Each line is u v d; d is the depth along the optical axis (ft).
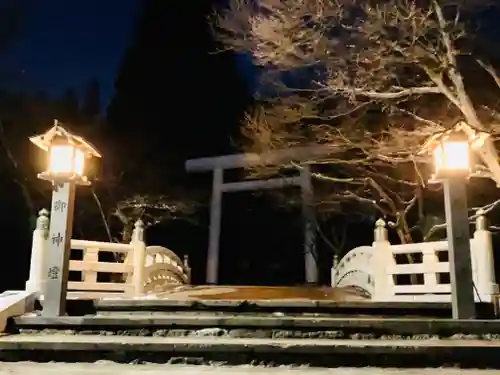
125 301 25.20
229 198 78.33
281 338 21.74
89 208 64.54
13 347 19.79
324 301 25.55
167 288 42.70
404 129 46.44
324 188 68.74
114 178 68.23
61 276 23.62
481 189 54.24
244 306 25.27
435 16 39.91
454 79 36.78
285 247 76.84
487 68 37.88
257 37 40.78
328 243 68.54
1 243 62.44
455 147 24.07
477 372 18.10
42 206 63.26
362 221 69.56
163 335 22.22
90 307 25.14
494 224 54.65
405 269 30.58
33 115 67.67
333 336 21.83
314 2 38.52
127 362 19.53
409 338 21.81
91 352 19.71
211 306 25.27
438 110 48.70
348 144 46.32
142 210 64.64
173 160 74.84
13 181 63.41
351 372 17.93
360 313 25.20
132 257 33.65
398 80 41.45
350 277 43.01
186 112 77.46
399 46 39.45
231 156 71.31
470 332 22.20
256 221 77.97
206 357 19.51
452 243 23.67
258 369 18.40
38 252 26.30
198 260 76.23
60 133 24.25
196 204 74.38
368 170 56.54
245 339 21.18
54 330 22.49
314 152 60.29
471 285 23.29
